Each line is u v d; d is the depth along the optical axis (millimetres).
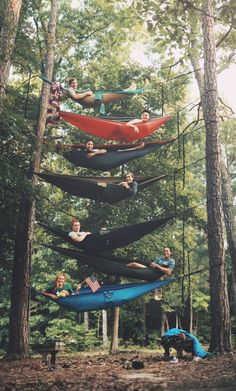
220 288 9570
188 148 17641
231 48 14227
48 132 14664
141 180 10859
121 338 21703
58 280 9531
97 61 16688
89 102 11383
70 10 16047
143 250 14211
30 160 11328
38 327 21516
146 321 24234
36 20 14016
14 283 11016
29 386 5344
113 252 13867
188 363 7945
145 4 12547
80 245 9727
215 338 9352
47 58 12781
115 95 11391
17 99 13109
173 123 16234
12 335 10617
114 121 11266
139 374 6418
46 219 14984
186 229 18516
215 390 4492
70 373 6887
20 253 11141
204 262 26938
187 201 15727
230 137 20703
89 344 18969
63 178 10438
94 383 5398
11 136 10305
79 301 9445
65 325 19516
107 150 11203
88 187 10508
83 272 14680
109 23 16062
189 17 12281
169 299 20062
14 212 11367
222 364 7230
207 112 10719
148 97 16188
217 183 10211
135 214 14938
